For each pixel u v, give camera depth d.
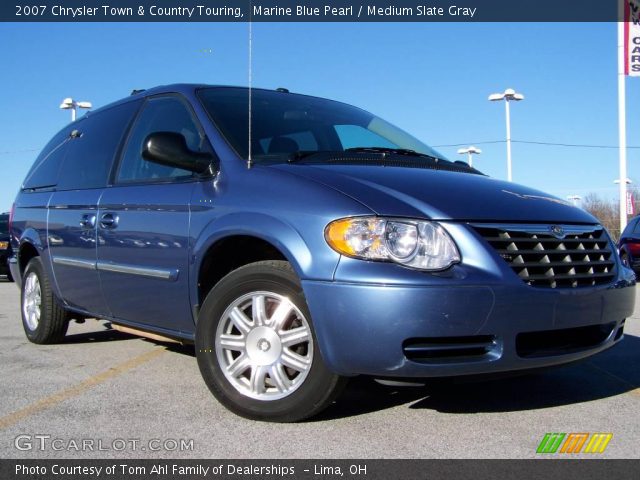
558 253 3.26
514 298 2.99
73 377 4.32
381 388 3.89
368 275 2.91
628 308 3.64
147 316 4.11
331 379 3.11
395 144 4.61
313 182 3.27
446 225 3.04
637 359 4.82
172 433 3.18
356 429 3.20
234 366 3.40
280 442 3.04
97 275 4.49
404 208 3.06
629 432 3.19
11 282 13.91
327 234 3.05
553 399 3.74
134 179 4.34
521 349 3.09
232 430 3.21
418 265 2.92
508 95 23.16
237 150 3.74
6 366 4.68
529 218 3.28
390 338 2.88
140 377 4.28
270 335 3.29
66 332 5.49
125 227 4.16
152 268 3.94
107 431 3.22
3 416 3.48
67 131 5.70
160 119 4.41
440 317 2.87
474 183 3.57
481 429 3.21
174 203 3.80
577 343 3.39
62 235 4.95
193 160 3.72
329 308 2.98
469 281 2.92
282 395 3.25
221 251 3.62
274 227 3.20
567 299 3.16
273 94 4.64
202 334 3.52
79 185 4.95
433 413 3.45
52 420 3.40
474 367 2.96
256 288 3.33
